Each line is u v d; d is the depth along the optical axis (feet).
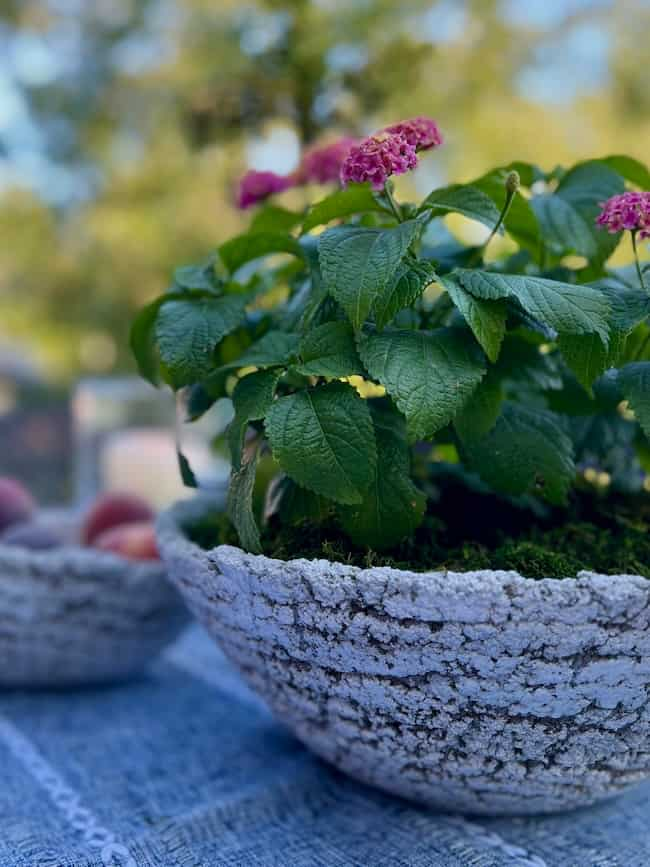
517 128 11.38
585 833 1.83
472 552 1.81
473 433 1.81
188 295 2.04
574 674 1.58
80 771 2.04
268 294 2.33
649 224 1.70
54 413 5.41
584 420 2.05
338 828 1.86
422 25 10.21
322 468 1.63
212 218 11.98
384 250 1.65
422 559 1.80
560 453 1.86
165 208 12.39
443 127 11.08
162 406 4.64
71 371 14.26
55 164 13.62
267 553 1.83
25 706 2.33
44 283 13.34
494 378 1.84
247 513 1.69
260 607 1.67
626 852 1.78
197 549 1.79
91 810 1.90
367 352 1.67
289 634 1.67
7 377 14.01
